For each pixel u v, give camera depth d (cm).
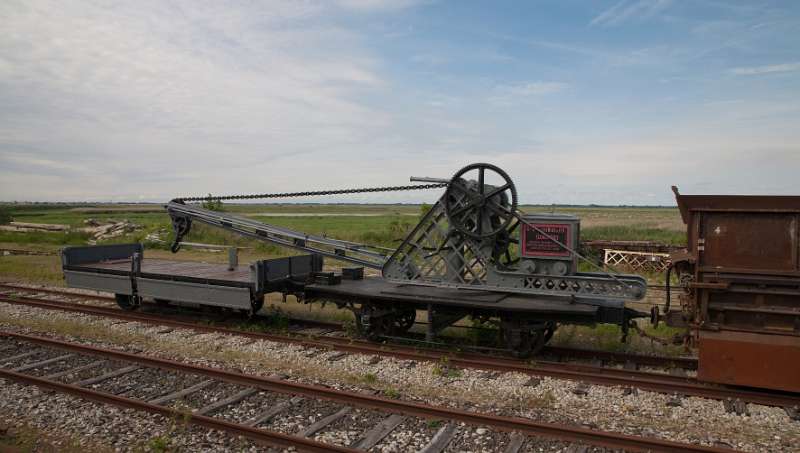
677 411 664
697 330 739
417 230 1000
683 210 746
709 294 733
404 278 1013
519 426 595
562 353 931
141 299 1276
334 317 1255
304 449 559
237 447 569
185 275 1195
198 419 613
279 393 714
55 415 650
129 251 1545
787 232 696
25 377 748
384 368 840
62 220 6222
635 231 4012
